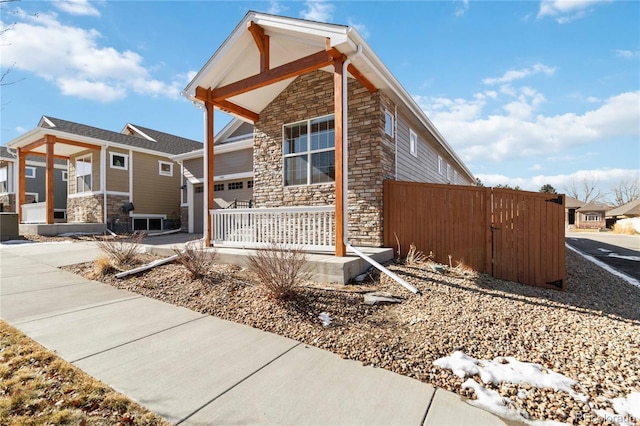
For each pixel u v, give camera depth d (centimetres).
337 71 550
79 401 212
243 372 257
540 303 448
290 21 570
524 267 598
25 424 186
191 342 313
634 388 239
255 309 395
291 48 676
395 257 664
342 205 544
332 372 258
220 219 712
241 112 807
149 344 307
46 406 205
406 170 868
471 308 397
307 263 504
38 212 1364
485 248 604
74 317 378
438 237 641
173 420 197
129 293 479
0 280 551
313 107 764
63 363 265
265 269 421
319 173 756
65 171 2072
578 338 329
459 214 626
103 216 1409
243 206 1213
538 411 212
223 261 604
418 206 659
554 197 601
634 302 531
